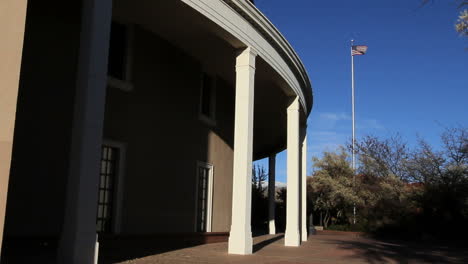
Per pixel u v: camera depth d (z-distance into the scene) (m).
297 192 15.27
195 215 14.94
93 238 6.83
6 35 5.51
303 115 18.73
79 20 10.87
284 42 13.87
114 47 12.14
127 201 11.95
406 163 26.59
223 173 17.06
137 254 9.99
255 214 37.75
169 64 14.02
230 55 14.72
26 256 7.95
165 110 13.72
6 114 5.40
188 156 14.76
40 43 9.95
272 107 19.97
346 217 33.16
